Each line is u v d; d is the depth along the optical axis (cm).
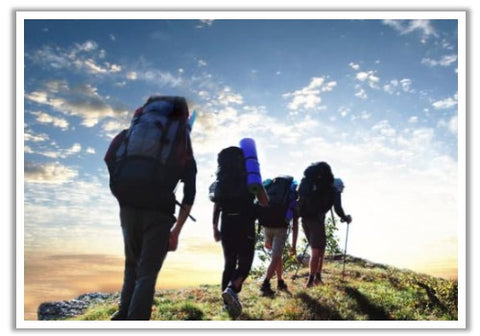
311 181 898
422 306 815
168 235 475
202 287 1054
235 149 704
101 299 1074
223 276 698
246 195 683
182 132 483
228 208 689
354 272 1198
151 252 460
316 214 911
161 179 458
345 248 1097
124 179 457
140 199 457
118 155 477
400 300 830
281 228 884
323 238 925
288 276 1262
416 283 995
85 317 720
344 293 825
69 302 1016
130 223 473
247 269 670
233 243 684
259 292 894
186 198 486
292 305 723
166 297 898
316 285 915
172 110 496
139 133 472
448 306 814
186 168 489
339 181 996
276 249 881
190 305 715
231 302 646
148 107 505
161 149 464
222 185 688
